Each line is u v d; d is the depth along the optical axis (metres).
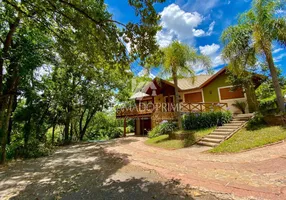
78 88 17.78
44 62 9.52
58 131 23.59
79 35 5.45
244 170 4.75
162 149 9.06
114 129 25.67
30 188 4.70
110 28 4.92
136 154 8.48
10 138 13.09
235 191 3.53
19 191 4.52
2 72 9.02
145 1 4.27
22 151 10.46
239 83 12.98
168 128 13.09
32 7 5.28
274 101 12.16
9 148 10.49
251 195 3.30
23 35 8.62
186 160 6.46
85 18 4.88
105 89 18.52
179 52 10.77
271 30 8.61
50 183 5.01
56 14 5.46
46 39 8.70
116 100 20.27
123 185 4.36
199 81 18.00
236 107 14.62
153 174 5.13
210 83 16.25
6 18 7.54
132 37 4.85
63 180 5.21
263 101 13.51
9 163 8.76
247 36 9.72
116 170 5.88
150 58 5.48
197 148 8.31
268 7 8.70
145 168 5.87
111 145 12.69
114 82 17.80
